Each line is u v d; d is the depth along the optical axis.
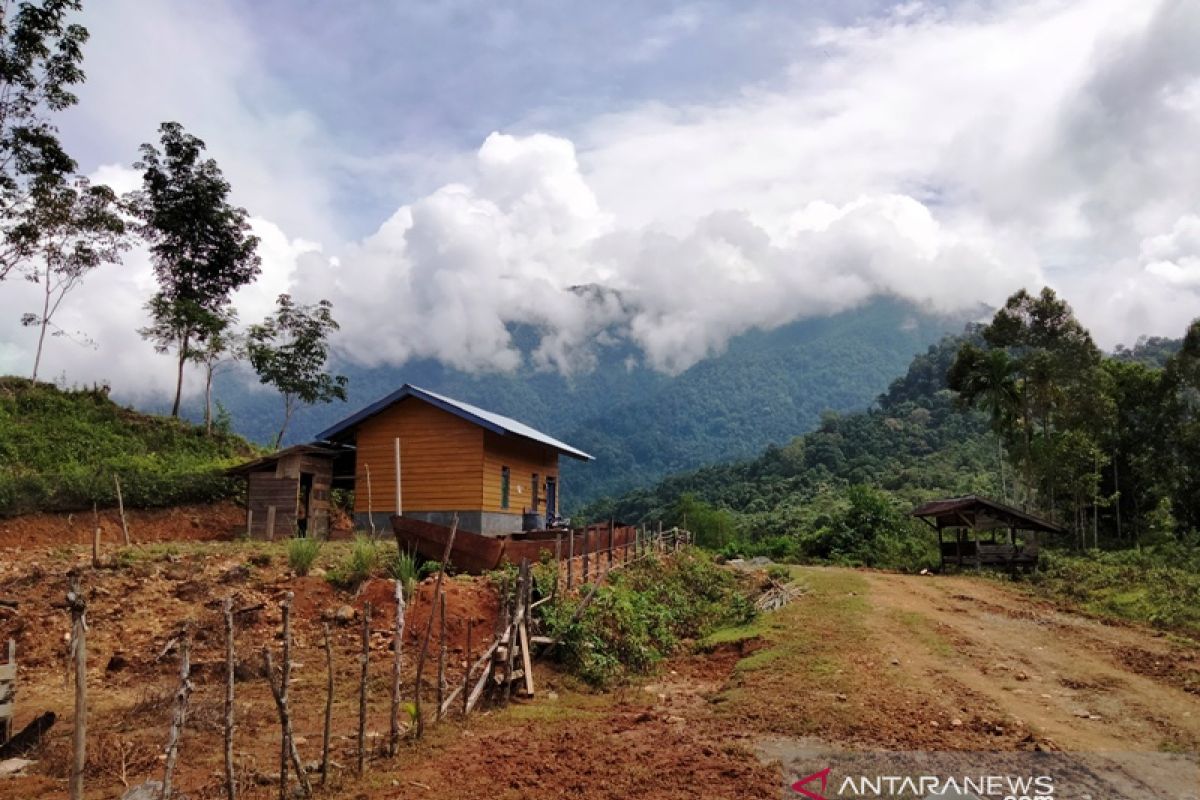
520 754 7.26
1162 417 42.91
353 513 25.00
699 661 13.27
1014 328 41.72
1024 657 12.12
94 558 14.12
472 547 15.07
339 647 11.44
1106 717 8.80
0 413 29.81
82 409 33.34
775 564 30.64
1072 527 42.81
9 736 7.47
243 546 17.86
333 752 7.35
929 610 16.70
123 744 7.47
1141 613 17.08
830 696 9.44
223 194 40.34
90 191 32.03
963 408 43.56
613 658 12.09
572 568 14.96
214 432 37.72
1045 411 41.22
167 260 39.44
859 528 37.38
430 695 9.62
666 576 19.72
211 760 7.14
